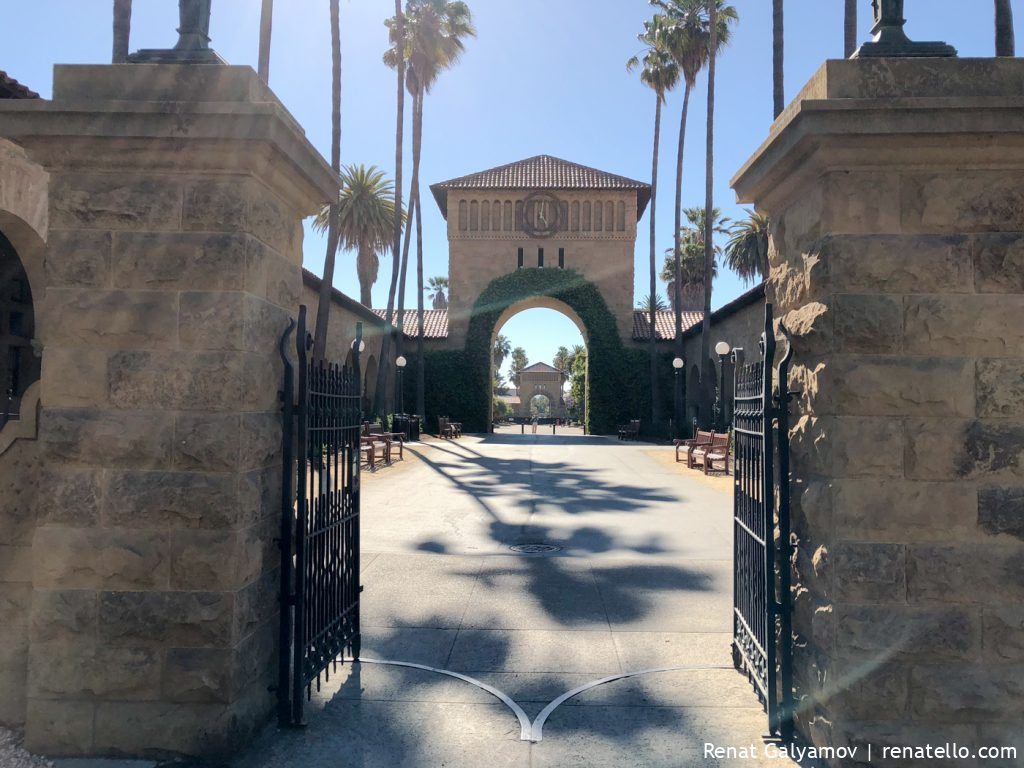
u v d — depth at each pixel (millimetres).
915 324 3494
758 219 38344
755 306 25891
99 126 3652
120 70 3859
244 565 3818
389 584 7105
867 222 3539
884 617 3447
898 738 3402
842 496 3492
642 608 6363
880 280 3510
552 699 4469
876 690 3424
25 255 9086
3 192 8305
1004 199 3506
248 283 3852
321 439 4438
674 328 40531
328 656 4535
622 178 41938
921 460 3467
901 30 3768
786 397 3941
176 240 3799
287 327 4320
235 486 3742
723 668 4977
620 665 5043
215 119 3639
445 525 10422
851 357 3514
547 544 9086
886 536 3471
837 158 3504
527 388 96688
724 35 31797
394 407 39625
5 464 4113
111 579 3742
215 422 3740
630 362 39500
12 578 4078
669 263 61188
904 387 3477
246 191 3838
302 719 4062
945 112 3332
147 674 3717
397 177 32344
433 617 6090
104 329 3771
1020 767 3379
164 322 3773
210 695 3699
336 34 23016
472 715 4246
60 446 3750
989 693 3393
